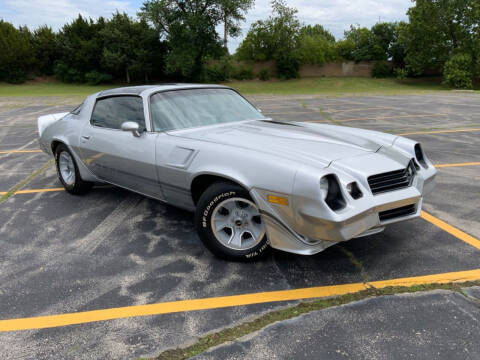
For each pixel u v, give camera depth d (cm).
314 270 286
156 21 4584
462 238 332
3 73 4894
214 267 296
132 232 367
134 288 270
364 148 303
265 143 299
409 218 280
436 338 207
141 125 360
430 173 323
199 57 4869
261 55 5625
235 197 282
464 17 4306
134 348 209
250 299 252
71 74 5162
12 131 1098
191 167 303
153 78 5456
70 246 339
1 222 398
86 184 467
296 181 249
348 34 6150
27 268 302
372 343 205
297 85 5062
